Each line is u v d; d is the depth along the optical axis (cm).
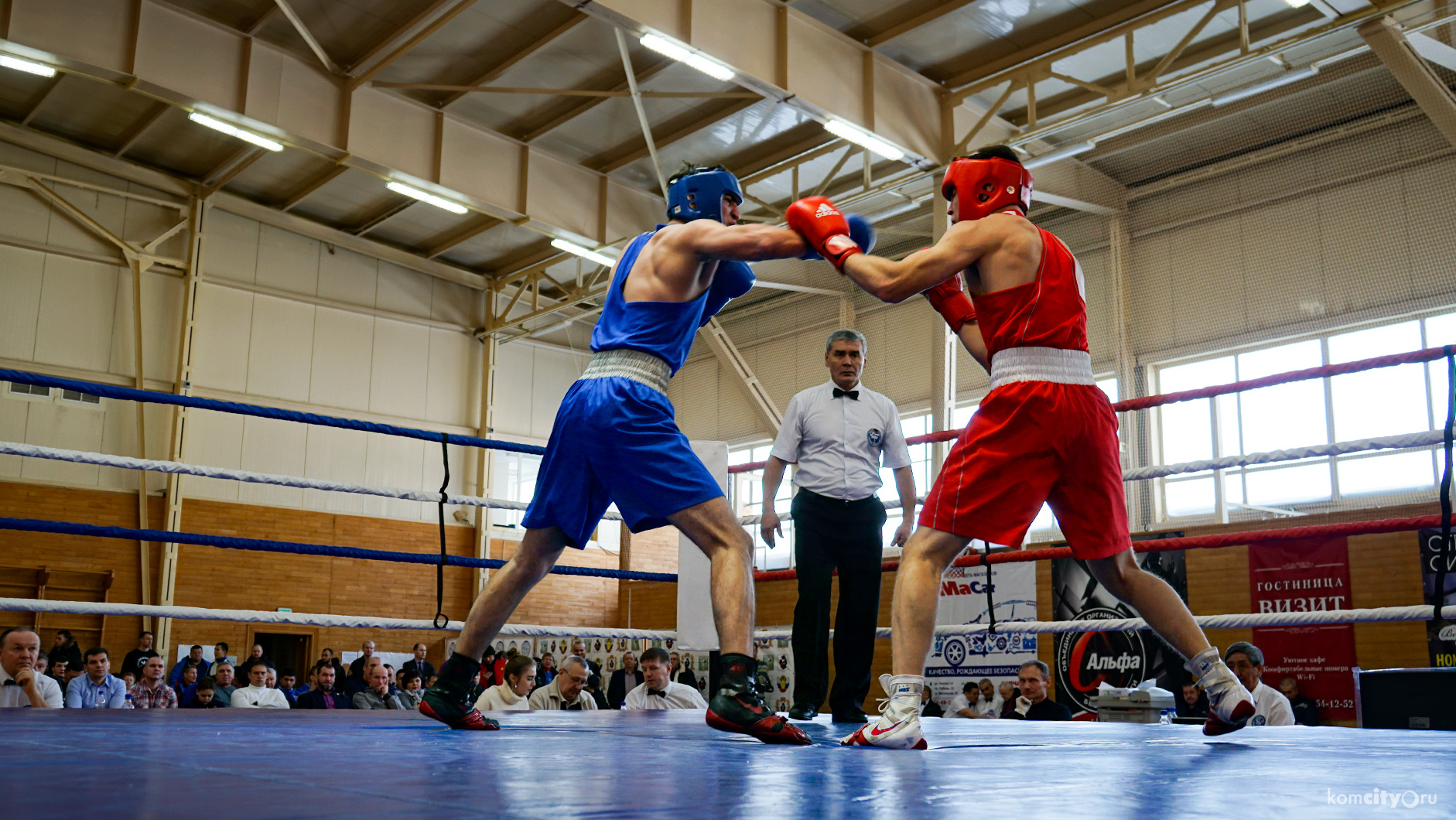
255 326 1338
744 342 1530
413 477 1448
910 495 337
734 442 1509
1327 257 1061
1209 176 1156
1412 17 792
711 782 117
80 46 864
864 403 334
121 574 1208
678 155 1179
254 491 1309
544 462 213
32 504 1166
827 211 207
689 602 413
